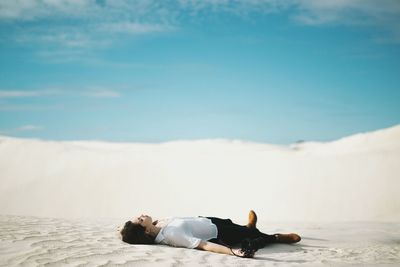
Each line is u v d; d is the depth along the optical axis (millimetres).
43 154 53312
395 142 59469
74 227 7562
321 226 10227
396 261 5746
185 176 46500
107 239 6320
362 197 36469
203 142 78625
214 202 41094
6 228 6879
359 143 65812
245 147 76812
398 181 37875
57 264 4691
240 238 6359
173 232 6008
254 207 38812
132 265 4773
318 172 43000
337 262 5492
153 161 49750
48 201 43062
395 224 10992
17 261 4762
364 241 7695
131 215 38969
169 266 4785
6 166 51125
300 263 5367
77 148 55656
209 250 5812
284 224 10586
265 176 44750
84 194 43719
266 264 5176
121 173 47188
